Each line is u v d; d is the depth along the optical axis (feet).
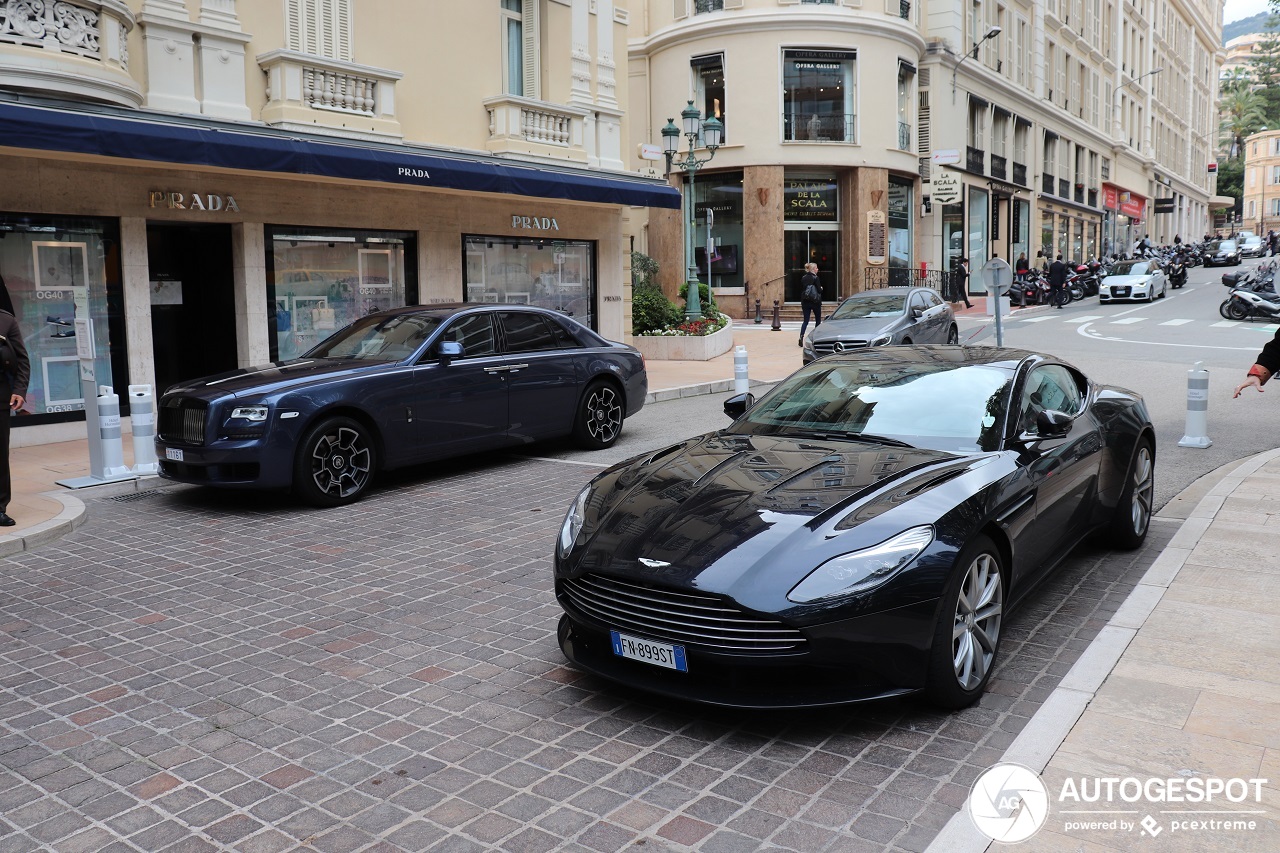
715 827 10.29
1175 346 64.34
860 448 15.34
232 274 40.68
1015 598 14.66
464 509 25.45
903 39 99.50
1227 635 14.76
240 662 15.25
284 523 24.26
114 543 22.62
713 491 13.97
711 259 98.07
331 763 11.94
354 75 43.37
